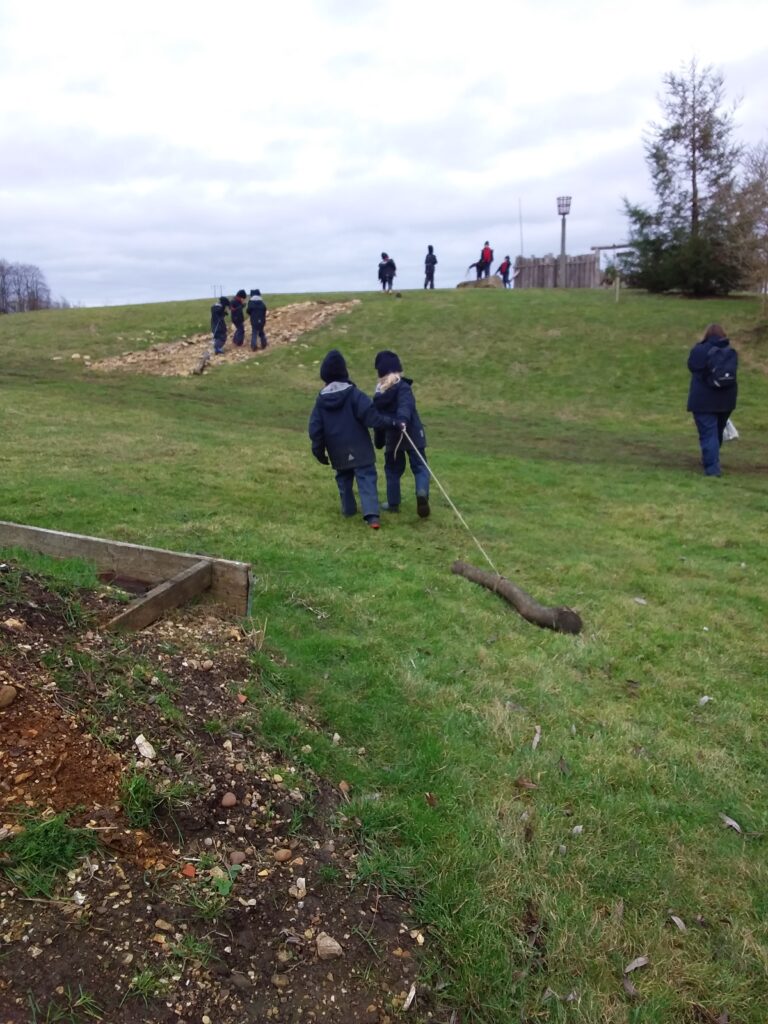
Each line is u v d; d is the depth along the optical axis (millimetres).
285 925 2479
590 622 5551
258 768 3143
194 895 2453
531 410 17172
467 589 5918
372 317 24750
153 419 13570
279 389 18438
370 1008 2316
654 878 3078
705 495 10156
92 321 26219
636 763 3789
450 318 24141
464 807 3316
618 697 4516
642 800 3523
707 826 3436
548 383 18922
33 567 4512
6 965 2066
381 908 2670
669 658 5082
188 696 3480
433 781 3461
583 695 4477
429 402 17906
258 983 2277
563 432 15211
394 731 3834
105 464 9305
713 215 26547
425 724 3891
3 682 3002
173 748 3055
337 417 7363
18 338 23641
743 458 13086
